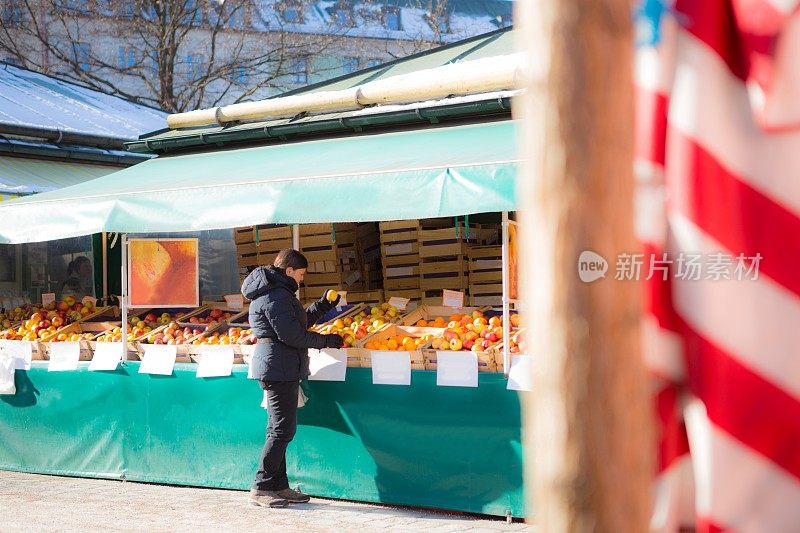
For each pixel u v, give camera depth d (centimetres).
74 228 786
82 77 2852
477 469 670
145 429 803
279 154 848
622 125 121
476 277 857
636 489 123
